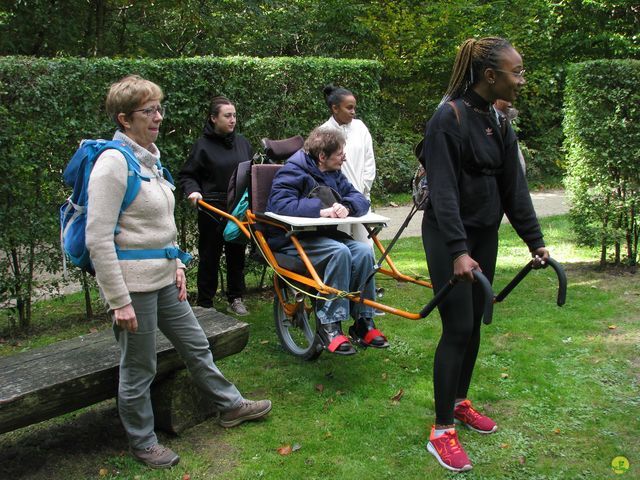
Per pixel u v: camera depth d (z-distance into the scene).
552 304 5.43
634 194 6.39
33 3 10.13
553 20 14.34
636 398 3.66
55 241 5.13
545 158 15.20
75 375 2.91
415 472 2.94
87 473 2.97
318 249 3.80
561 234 8.47
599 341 4.54
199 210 5.02
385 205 11.96
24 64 4.70
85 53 11.21
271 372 4.13
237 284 5.50
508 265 6.89
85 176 2.66
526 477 2.89
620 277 6.34
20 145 4.75
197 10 12.27
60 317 5.62
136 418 2.98
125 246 2.74
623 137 6.27
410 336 4.73
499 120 2.92
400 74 14.60
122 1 11.25
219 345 3.52
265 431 3.35
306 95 6.14
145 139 2.80
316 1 14.51
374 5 14.84
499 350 4.39
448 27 14.67
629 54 13.58
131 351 2.85
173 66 5.43
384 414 3.51
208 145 5.08
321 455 3.10
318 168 4.15
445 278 2.93
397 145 13.27
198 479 2.91
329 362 4.29
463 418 3.32
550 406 3.58
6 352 4.75
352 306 3.96
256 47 13.77
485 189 2.89
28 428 3.42
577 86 6.44
